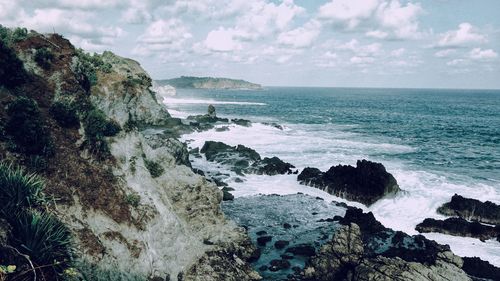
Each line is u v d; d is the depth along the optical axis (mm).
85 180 16875
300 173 40719
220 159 44656
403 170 43781
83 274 13250
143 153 22328
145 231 17656
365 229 26812
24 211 12258
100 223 16109
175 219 19516
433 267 18453
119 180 18438
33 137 15711
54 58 20969
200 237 21406
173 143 36000
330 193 35281
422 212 31141
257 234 25938
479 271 21094
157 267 17391
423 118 112250
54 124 17797
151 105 64438
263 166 41875
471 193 35219
